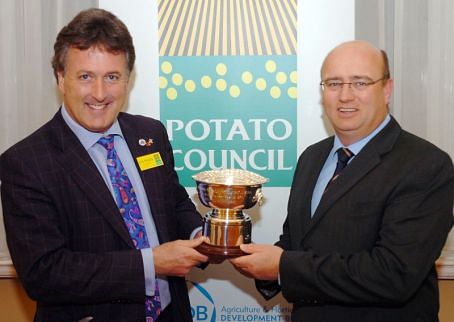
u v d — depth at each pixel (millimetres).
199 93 2299
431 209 1474
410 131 2346
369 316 1531
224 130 2309
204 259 1562
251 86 2291
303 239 1633
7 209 1546
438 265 2381
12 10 2383
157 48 2283
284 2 2260
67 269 1490
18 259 1516
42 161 1545
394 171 1512
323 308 1573
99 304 1575
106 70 1529
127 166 1720
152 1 2271
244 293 2340
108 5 2271
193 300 2350
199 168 2324
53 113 2420
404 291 1432
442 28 2303
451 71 2309
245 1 2268
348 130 1616
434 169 1485
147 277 1532
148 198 1694
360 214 1517
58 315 1582
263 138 2305
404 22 2328
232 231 1595
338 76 1594
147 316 1647
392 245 1443
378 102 1598
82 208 1550
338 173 1645
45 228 1510
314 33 2254
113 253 1534
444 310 2445
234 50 2281
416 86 2338
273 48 2275
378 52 1622
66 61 1533
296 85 2279
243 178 1674
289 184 2311
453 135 2316
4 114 2396
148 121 1877
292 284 1501
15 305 2564
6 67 2391
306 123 2287
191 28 2279
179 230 1898
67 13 2393
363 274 1437
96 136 1647
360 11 2361
